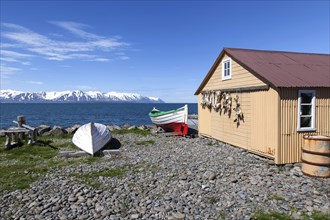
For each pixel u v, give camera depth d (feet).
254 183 26.53
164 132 67.87
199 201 22.44
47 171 32.24
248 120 40.78
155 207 21.29
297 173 30.25
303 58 46.57
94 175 30.17
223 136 49.67
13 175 30.58
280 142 33.40
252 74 39.22
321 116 35.29
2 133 57.06
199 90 60.64
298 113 34.22
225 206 21.48
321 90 35.14
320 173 28.30
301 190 24.75
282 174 29.84
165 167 33.09
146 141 54.29
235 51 46.70
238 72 43.55
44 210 20.94
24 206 21.86
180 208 21.13
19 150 44.37
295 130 34.14
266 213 20.11
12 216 20.11
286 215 19.79
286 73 37.32
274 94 33.99
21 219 19.52
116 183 27.35
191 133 65.57
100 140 44.52
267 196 23.36
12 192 25.05
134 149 45.91
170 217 19.56
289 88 33.27
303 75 36.94
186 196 23.66
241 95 42.73
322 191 24.53
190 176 29.25
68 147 47.42
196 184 26.61
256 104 38.34
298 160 34.37
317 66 42.37
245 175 29.35
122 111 327.26
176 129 64.39
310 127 34.96
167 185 26.58
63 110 350.02
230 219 19.36
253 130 39.40
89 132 44.45
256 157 37.99
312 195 23.54
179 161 36.45
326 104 35.53
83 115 233.14
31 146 47.60
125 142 53.21
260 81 37.14
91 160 37.63
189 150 44.62
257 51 48.39
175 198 23.24
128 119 181.37
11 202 22.74
